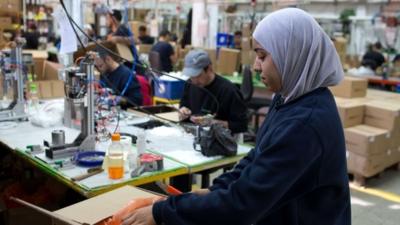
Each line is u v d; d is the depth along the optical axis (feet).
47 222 7.06
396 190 12.25
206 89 9.45
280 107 3.70
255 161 3.38
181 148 7.18
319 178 3.43
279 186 3.23
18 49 8.67
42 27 22.57
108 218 4.49
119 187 5.42
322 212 3.64
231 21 23.75
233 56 19.56
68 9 9.44
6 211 7.25
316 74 3.60
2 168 8.78
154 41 25.11
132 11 25.62
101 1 12.57
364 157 12.21
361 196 11.71
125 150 6.11
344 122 12.72
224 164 6.75
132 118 9.34
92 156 6.33
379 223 10.08
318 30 3.59
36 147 6.73
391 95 15.66
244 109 9.46
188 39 24.36
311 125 3.30
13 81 8.79
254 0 18.65
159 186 5.96
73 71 6.81
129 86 10.77
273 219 3.69
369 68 21.01
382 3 21.76
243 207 3.26
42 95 11.16
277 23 3.62
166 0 22.16
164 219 3.50
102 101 8.72
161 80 13.76
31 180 7.91
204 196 3.43
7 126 8.29
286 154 3.25
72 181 5.52
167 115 9.86
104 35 16.14
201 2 22.02
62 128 8.18
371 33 22.22
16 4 11.48
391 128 12.92
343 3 23.40
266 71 3.73
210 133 6.81
